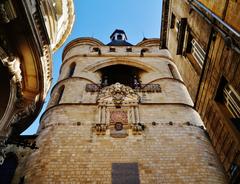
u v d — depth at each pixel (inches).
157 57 1091.9
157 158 547.8
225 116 449.7
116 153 557.6
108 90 786.2
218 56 448.8
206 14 462.9
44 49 534.0
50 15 698.2
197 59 585.6
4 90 474.0
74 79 877.8
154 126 644.1
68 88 826.2
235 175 467.5
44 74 543.5
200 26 513.0
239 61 376.2
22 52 484.4
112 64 1034.7
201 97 554.6
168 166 528.7
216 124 503.2
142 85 871.1
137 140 595.8
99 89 818.8
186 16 595.8
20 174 542.9
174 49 755.4
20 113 492.1
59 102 766.5
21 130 581.0
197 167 525.0
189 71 642.2
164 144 586.2
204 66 511.8
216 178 505.4
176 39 719.7
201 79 536.4
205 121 554.6
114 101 725.3
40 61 506.6
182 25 608.1
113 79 1123.3
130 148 572.1
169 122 657.6
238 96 408.5
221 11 402.6
